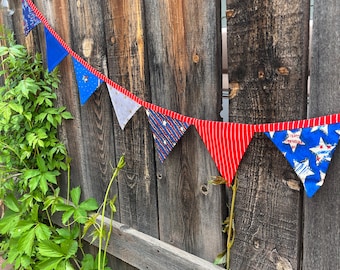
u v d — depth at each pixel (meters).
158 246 1.43
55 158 1.83
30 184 1.72
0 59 2.00
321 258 1.00
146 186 1.45
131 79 1.35
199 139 1.21
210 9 1.07
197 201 1.28
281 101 0.98
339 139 0.89
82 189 1.77
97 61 1.46
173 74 1.21
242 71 1.04
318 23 0.88
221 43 1.09
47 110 1.73
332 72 0.88
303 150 0.93
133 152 1.46
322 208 0.97
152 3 1.21
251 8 0.98
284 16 0.93
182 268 1.36
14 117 1.77
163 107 1.27
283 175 1.03
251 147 1.08
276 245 1.09
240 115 1.07
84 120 1.65
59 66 1.69
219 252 1.26
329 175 0.94
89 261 1.70
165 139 1.25
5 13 1.89
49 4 1.60
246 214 1.14
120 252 1.61
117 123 1.49
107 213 1.67
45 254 1.63
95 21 1.42
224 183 1.17
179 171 1.31
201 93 1.15
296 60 0.93
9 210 2.03
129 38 1.32
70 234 1.73
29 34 1.78
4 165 2.03
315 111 0.92
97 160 1.64
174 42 1.18
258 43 0.99
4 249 2.10
